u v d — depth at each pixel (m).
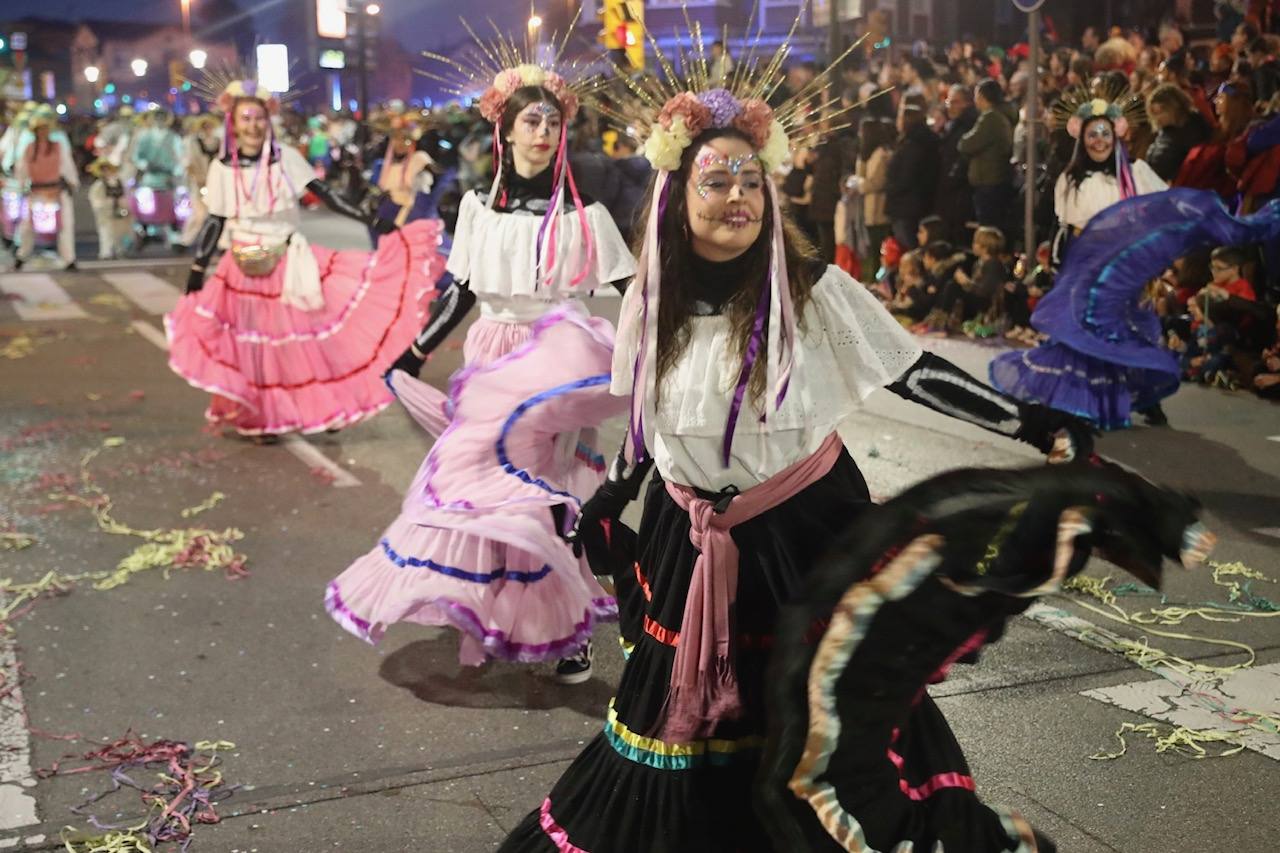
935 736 2.74
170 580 5.71
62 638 5.05
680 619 2.78
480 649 4.62
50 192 17.45
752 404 2.74
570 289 4.54
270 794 3.84
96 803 3.79
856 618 2.46
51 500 6.98
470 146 13.82
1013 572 2.52
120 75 81.25
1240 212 9.07
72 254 17.73
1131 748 4.04
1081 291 7.04
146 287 15.97
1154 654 4.71
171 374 10.58
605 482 3.04
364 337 7.96
